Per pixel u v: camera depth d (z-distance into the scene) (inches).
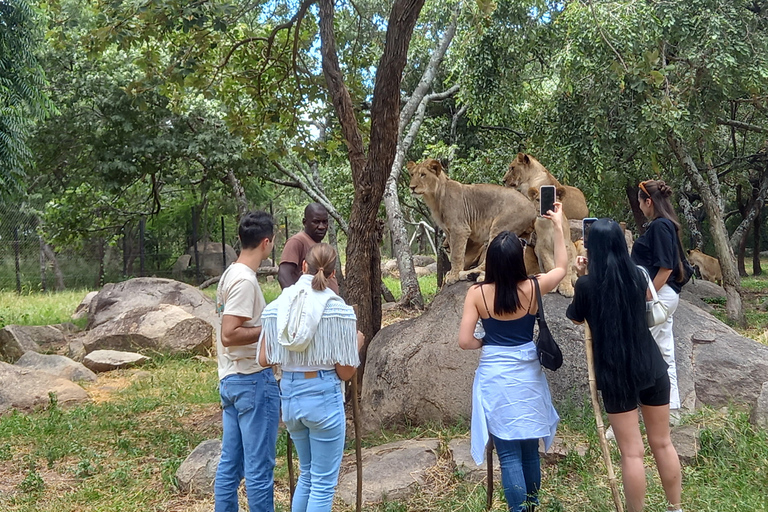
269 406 162.4
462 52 515.8
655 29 430.3
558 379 243.9
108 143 669.9
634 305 150.8
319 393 149.8
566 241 258.5
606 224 154.3
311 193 655.1
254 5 377.1
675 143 496.4
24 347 462.6
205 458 219.1
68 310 682.2
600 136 476.4
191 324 459.5
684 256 196.7
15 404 327.9
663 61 450.0
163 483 220.1
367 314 294.4
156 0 301.0
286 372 153.1
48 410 322.3
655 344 154.9
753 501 167.9
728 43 432.5
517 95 530.0
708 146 515.8
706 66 431.5
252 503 160.1
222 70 391.9
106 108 630.5
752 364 241.4
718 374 241.4
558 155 494.9
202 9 303.4
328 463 152.5
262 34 420.8
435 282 879.7
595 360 155.3
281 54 382.9
